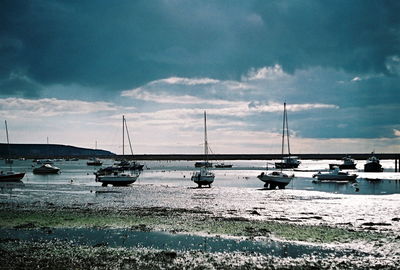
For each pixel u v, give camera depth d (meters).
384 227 31.02
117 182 71.38
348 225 31.89
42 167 112.56
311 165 188.00
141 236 27.58
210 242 25.91
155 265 20.80
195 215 36.38
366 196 54.56
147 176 102.69
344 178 83.31
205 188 66.75
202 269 20.23
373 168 121.38
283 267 20.67
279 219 34.62
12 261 21.33
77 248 24.20
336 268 20.62
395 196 54.56
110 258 22.02
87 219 33.91
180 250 23.91
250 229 29.83
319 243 25.67
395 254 23.19
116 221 33.03
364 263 21.45
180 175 107.38
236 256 22.61
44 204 44.34
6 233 28.52
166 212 38.12
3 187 67.56
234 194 56.59
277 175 67.56
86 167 159.12
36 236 27.56
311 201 48.47
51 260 21.55
